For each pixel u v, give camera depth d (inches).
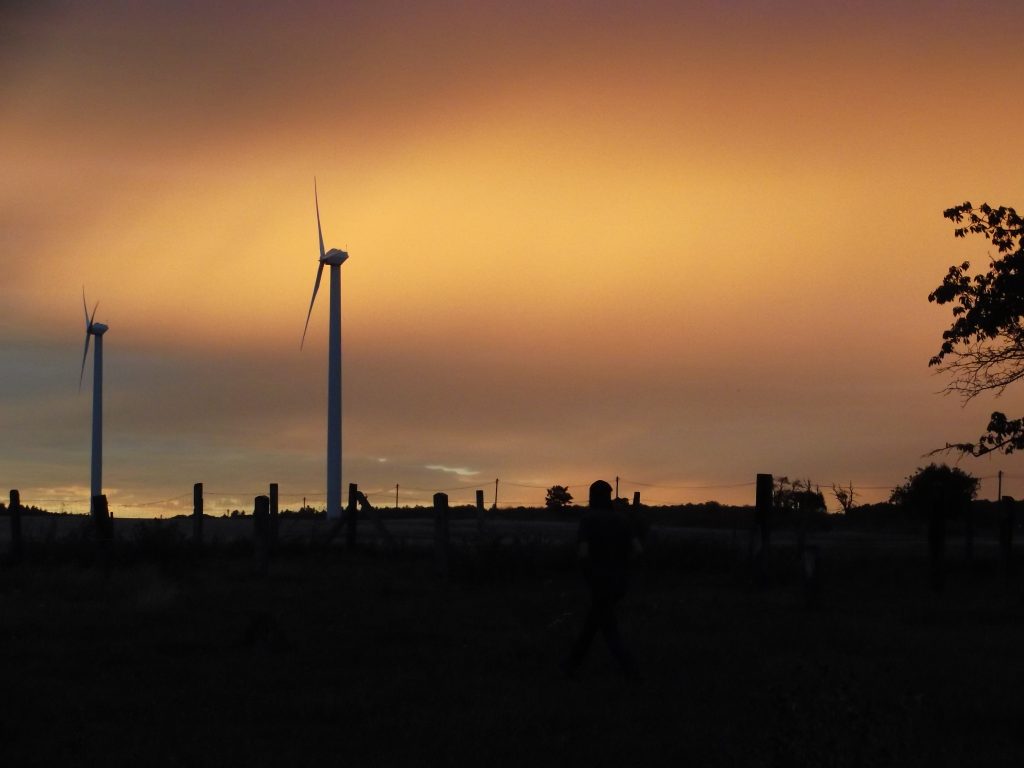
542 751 367.2
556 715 418.6
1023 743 386.3
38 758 354.0
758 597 827.4
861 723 306.7
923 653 569.3
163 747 371.9
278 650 564.1
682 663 534.9
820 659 539.5
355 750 370.9
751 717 410.9
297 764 349.7
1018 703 442.0
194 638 599.5
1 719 403.9
